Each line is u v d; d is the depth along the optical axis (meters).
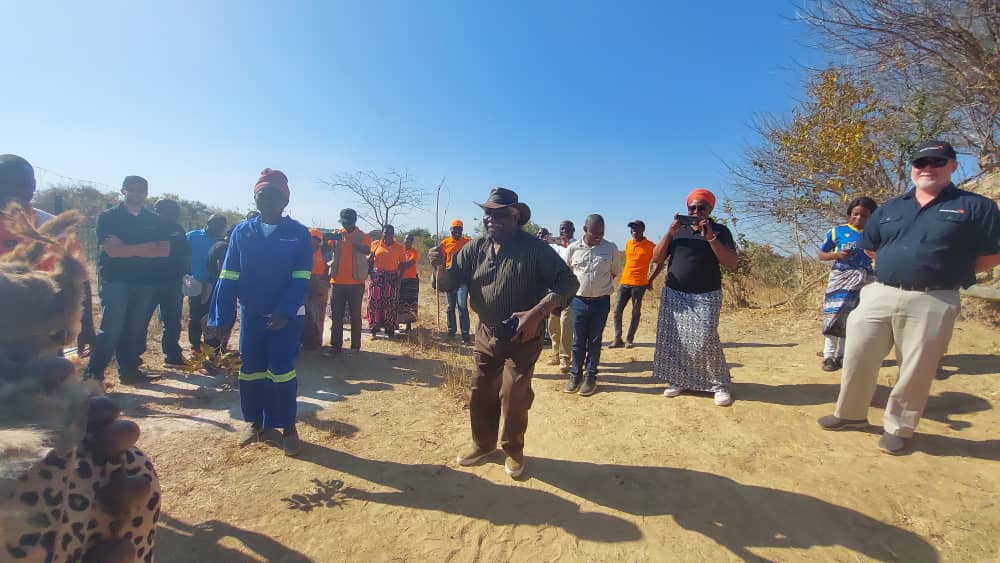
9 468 0.81
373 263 7.70
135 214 5.15
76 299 1.09
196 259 6.20
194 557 2.63
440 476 3.47
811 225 9.84
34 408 0.89
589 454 3.77
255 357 3.82
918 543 2.66
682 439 3.94
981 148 8.11
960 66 7.54
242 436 3.93
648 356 6.58
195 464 3.57
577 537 2.82
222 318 3.75
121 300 4.99
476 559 2.67
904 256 3.40
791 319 8.20
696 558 2.64
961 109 7.94
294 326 3.75
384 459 3.70
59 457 0.97
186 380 5.37
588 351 5.10
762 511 2.99
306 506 3.09
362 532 2.86
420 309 10.73
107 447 1.07
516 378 3.22
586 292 4.98
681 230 4.75
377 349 7.02
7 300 0.93
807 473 3.35
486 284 3.27
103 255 4.95
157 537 2.77
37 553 0.89
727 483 3.29
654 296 11.10
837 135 8.55
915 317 3.39
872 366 3.68
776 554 2.65
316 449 3.84
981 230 3.18
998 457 3.35
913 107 8.09
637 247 6.91
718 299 4.66
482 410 3.48
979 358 4.99
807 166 9.15
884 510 2.93
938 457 3.41
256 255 3.68
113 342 4.99
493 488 3.31
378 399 4.96
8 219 1.19
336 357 6.49
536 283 3.25
